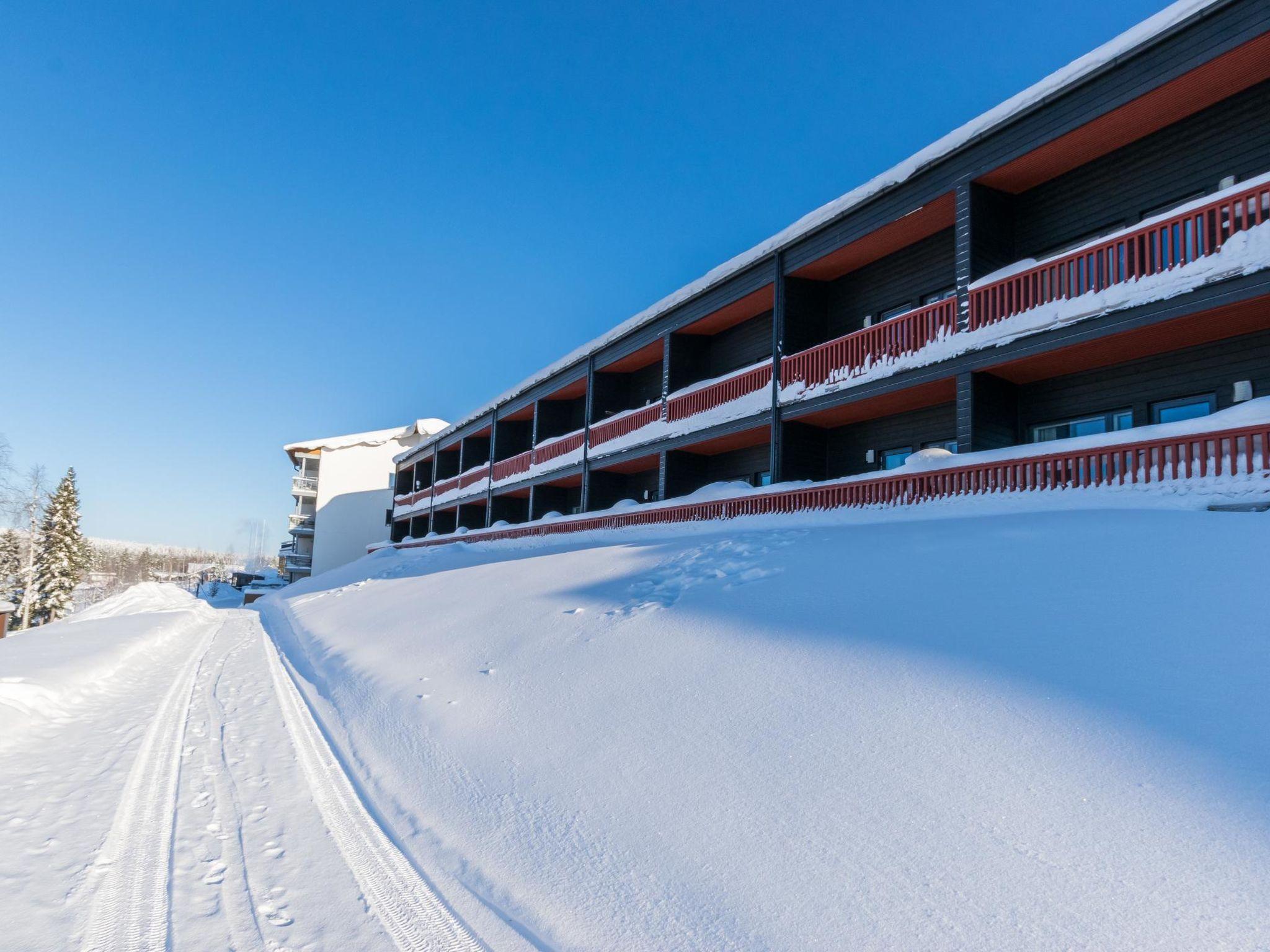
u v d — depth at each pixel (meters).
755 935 3.02
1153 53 10.00
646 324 21.81
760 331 19.25
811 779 4.07
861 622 6.10
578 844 4.03
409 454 44.66
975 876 3.05
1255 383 9.99
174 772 5.74
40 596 54.59
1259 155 9.89
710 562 10.14
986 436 12.12
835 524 12.44
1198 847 2.90
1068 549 6.74
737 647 6.25
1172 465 8.55
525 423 33.25
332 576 34.44
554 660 7.45
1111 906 2.73
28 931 3.23
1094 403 11.87
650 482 23.72
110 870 3.92
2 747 6.39
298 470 62.06
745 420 17.30
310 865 4.02
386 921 3.42
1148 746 3.57
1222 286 9.04
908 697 4.61
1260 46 9.09
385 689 8.36
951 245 14.18
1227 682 3.94
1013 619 5.38
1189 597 5.05
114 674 10.58
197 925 3.33
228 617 25.11
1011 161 11.83
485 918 3.47
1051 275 11.17
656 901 3.39
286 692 9.34
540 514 27.89
